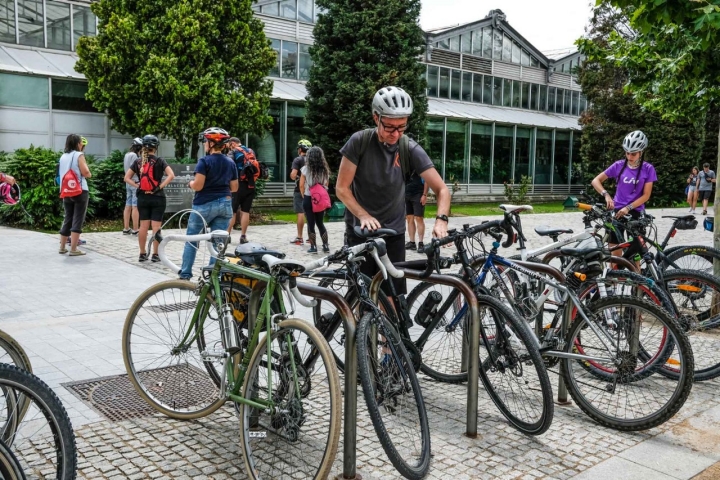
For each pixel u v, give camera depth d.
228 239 3.86
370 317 3.36
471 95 29.77
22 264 9.20
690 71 6.25
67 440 2.75
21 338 5.68
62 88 17.53
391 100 3.96
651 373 4.22
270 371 3.31
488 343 4.14
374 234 3.70
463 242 4.57
